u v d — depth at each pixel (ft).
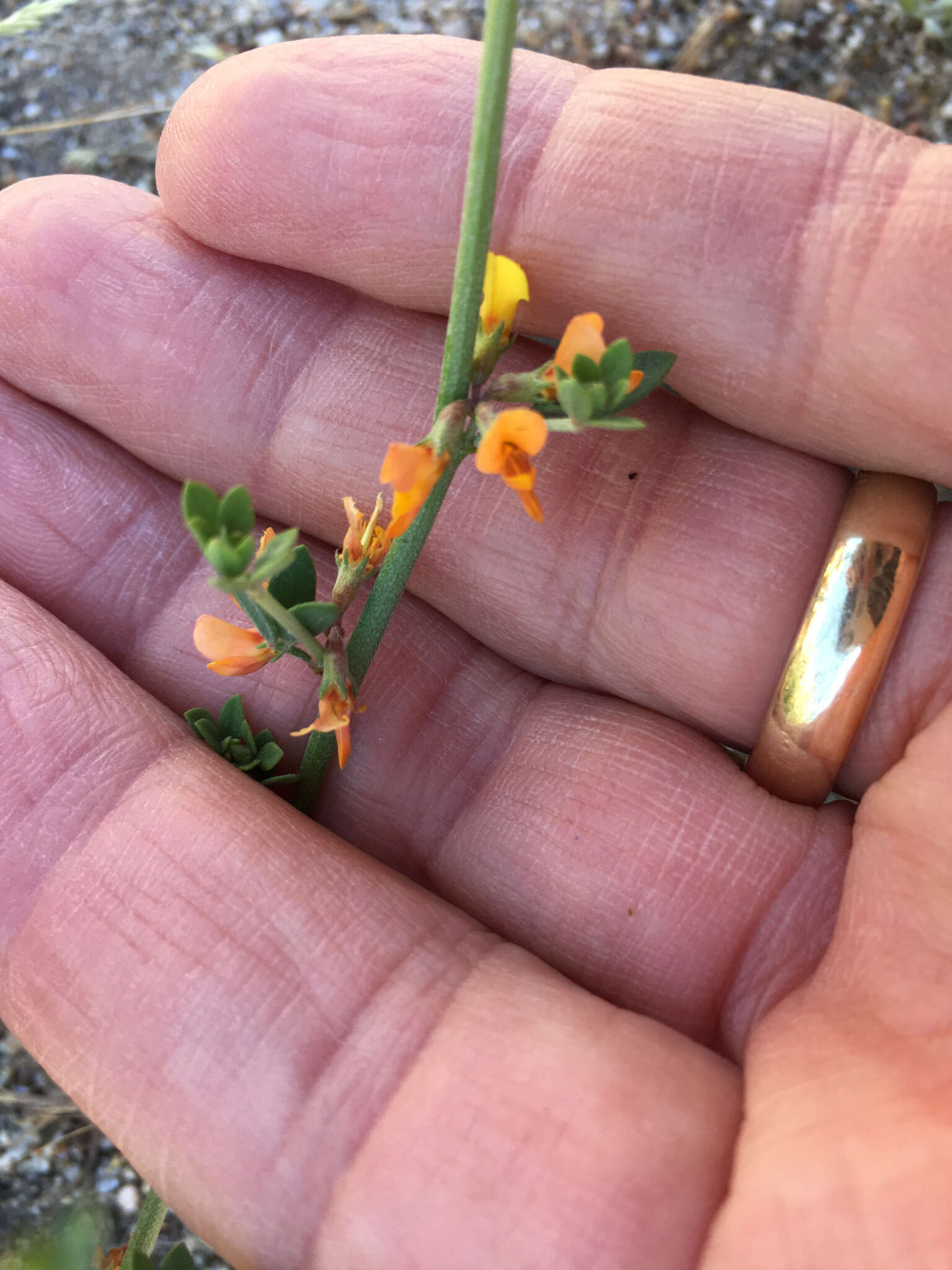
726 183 0.18
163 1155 0.18
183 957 0.19
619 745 0.22
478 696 0.24
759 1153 0.16
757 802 0.21
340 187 0.21
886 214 0.18
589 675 0.23
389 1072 0.18
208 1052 0.18
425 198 0.20
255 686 0.23
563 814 0.22
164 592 0.24
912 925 0.18
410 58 0.20
